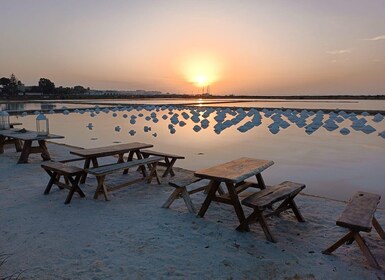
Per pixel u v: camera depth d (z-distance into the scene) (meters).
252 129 19.88
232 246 4.05
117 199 5.86
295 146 13.52
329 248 3.85
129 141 14.95
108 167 5.90
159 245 4.07
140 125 22.11
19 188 6.53
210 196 4.89
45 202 5.68
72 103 60.78
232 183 4.44
